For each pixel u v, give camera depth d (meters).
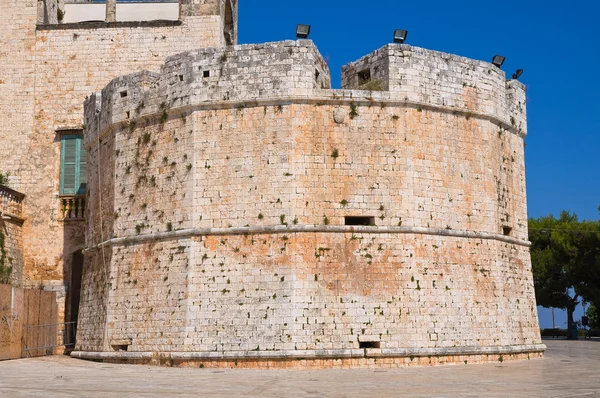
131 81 41.94
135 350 38.47
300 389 25.34
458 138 40.25
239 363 35.62
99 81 51.25
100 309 41.34
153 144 40.38
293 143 37.44
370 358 35.62
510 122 43.53
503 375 30.47
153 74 41.84
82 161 50.88
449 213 39.09
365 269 36.78
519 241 42.88
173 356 36.50
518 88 45.03
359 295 36.44
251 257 36.88
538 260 88.69
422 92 39.25
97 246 42.97
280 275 36.28
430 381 28.09
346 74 42.25
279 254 36.53
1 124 51.44
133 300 39.22
